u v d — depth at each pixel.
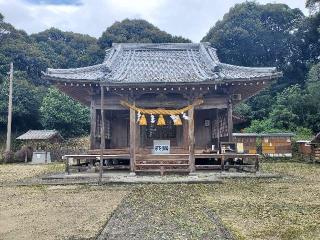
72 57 67.25
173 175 17.77
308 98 44.97
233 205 10.20
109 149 20.33
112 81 17.84
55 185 15.01
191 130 18.84
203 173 18.55
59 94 47.44
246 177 16.98
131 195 12.14
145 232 7.27
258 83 18.59
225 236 6.93
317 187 13.91
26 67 58.25
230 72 20.03
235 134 34.03
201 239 6.73
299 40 59.72
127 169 20.86
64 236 6.98
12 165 31.03
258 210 9.48
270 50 60.50
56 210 9.65
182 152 19.84
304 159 33.34
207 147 22.28
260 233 7.13
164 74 20.33
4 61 54.91
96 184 15.01
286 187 13.92
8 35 60.62
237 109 50.84
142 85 18.14
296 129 42.72
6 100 47.09
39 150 36.03
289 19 61.75
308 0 59.41
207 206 10.08
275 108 47.28
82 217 8.70
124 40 65.88
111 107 19.62
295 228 7.54
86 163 22.53
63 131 47.72
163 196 11.87
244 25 60.19
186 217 8.67
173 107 19.61
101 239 6.79
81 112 48.28
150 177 16.91
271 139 34.88
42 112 47.12
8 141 36.50
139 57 23.88
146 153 20.08
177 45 25.00
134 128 18.89
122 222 8.19
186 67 21.94
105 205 10.30
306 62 59.75
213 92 19.92
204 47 24.36
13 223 8.20
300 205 10.15
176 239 6.74
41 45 66.25
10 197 12.05
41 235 7.10
